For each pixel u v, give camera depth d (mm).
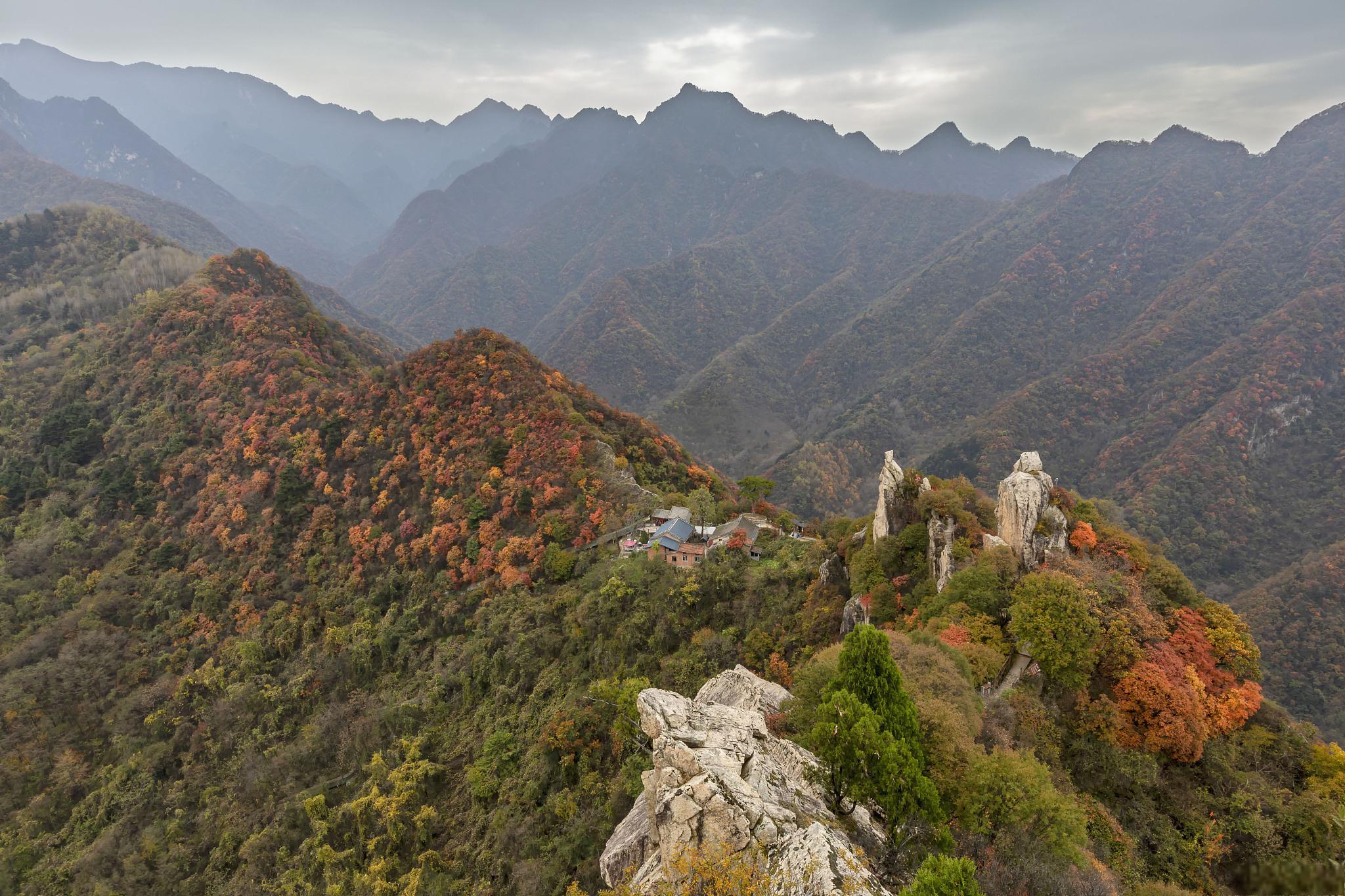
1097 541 45594
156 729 76125
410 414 103188
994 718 33125
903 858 21062
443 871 49281
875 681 26328
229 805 65000
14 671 80562
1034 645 37094
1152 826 32500
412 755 60156
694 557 72812
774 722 33812
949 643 37531
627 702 49562
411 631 78375
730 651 57438
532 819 48375
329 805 60156
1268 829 31672
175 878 60125
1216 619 41188
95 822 67500
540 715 59438
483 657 68562
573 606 69188
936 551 48438
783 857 19688
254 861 56656
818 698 30547
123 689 81875
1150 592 41969
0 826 68000
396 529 90688
